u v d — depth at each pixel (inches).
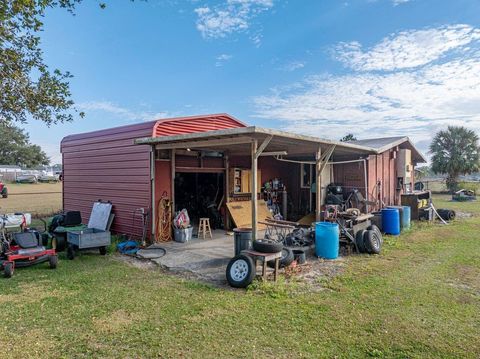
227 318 150.3
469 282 200.1
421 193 497.4
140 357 118.3
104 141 373.4
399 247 299.1
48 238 299.6
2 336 133.9
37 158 2278.5
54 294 182.9
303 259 240.5
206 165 384.2
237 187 422.6
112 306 165.0
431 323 144.6
